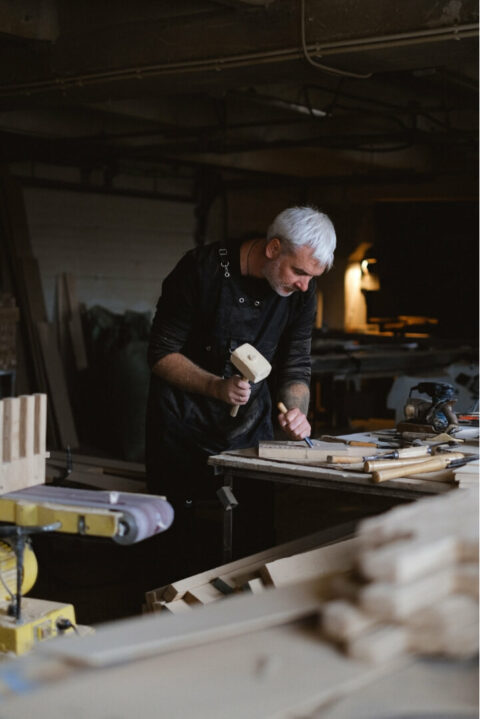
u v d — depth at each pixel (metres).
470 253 14.08
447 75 7.91
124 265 12.01
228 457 3.82
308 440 3.86
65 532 2.74
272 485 4.56
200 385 4.17
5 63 6.33
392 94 9.28
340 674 1.57
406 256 14.32
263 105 9.72
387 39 4.89
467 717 1.56
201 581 3.40
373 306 13.98
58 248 11.11
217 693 1.51
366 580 1.72
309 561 3.02
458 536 1.75
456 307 14.20
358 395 9.62
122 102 8.95
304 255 3.96
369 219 13.85
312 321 4.52
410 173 11.49
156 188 12.38
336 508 7.20
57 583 5.29
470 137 8.78
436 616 1.62
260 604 1.80
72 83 6.11
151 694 1.50
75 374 10.73
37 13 5.97
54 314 10.98
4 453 2.93
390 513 1.93
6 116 9.41
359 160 11.68
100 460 6.45
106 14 5.89
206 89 6.21
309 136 10.95
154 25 5.68
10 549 2.99
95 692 1.51
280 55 5.23
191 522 4.49
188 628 1.67
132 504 2.75
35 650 1.65
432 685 1.65
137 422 9.51
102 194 11.65
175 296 4.31
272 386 4.79
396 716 1.56
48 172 11.00
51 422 9.76
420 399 4.29
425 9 4.75
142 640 1.61
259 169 11.98
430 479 3.34
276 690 1.51
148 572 5.43
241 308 4.28
